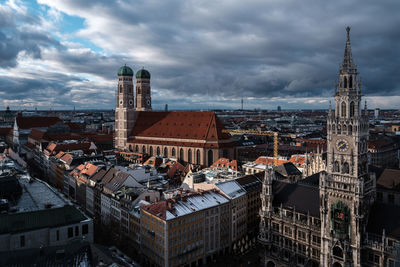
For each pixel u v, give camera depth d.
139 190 133.88
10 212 105.25
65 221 101.31
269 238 111.62
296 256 105.56
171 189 150.00
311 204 105.25
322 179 94.69
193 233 111.50
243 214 133.12
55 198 120.94
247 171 192.75
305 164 168.75
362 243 88.69
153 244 109.81
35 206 111.94
